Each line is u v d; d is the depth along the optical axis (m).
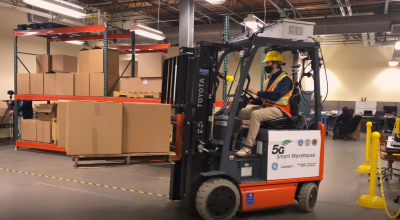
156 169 5.99
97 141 2.91
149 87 6.92
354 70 14.52
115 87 7.25
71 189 4.61
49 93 7.47
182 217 3.56
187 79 3.47
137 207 3.87
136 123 3.07
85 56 7.11
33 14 10.16
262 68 8.29
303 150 3.66
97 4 11.23
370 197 4.10
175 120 3.67
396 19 9.05
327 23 9.73
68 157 7.10
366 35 11.52
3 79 9.35
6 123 9.20
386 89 14.06
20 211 3.69
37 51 10.27
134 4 11.80
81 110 2.85
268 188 3.50
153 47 9.14
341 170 6.27
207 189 3.21
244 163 3.49
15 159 6.82
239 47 3.66
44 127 7.50
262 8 11.88
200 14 12.91
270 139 3.44
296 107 3.82
